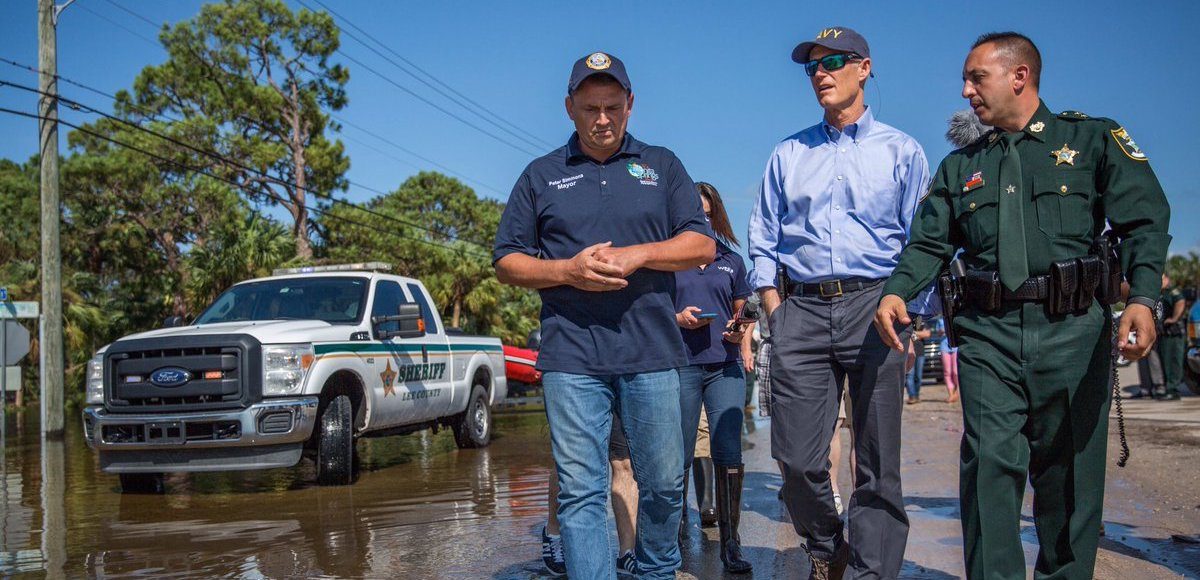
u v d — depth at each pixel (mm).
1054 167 3604
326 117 48906
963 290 3732
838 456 6598
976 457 3617
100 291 39594
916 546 5516
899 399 4246
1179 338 15172
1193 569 4727
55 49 18875
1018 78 3695
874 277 4316
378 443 13305
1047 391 3559
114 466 8562
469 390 11875
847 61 4445
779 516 6828
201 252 34719
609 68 3807
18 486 9539
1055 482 3645
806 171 4512
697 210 3979
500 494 8109
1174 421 11281
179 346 8336
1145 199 3480
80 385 33938
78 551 6133
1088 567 3607
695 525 6570
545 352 3861
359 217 47188
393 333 9750
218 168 46438
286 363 8422
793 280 4488
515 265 3846
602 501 3838
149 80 48812
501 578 5160
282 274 11023
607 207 3879
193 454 8430
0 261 37188
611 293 3785
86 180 42438
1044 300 3553
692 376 5504
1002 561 3576
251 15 46812
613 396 3912
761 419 15906
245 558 5805
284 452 8445
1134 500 6582
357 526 6773
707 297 5613
